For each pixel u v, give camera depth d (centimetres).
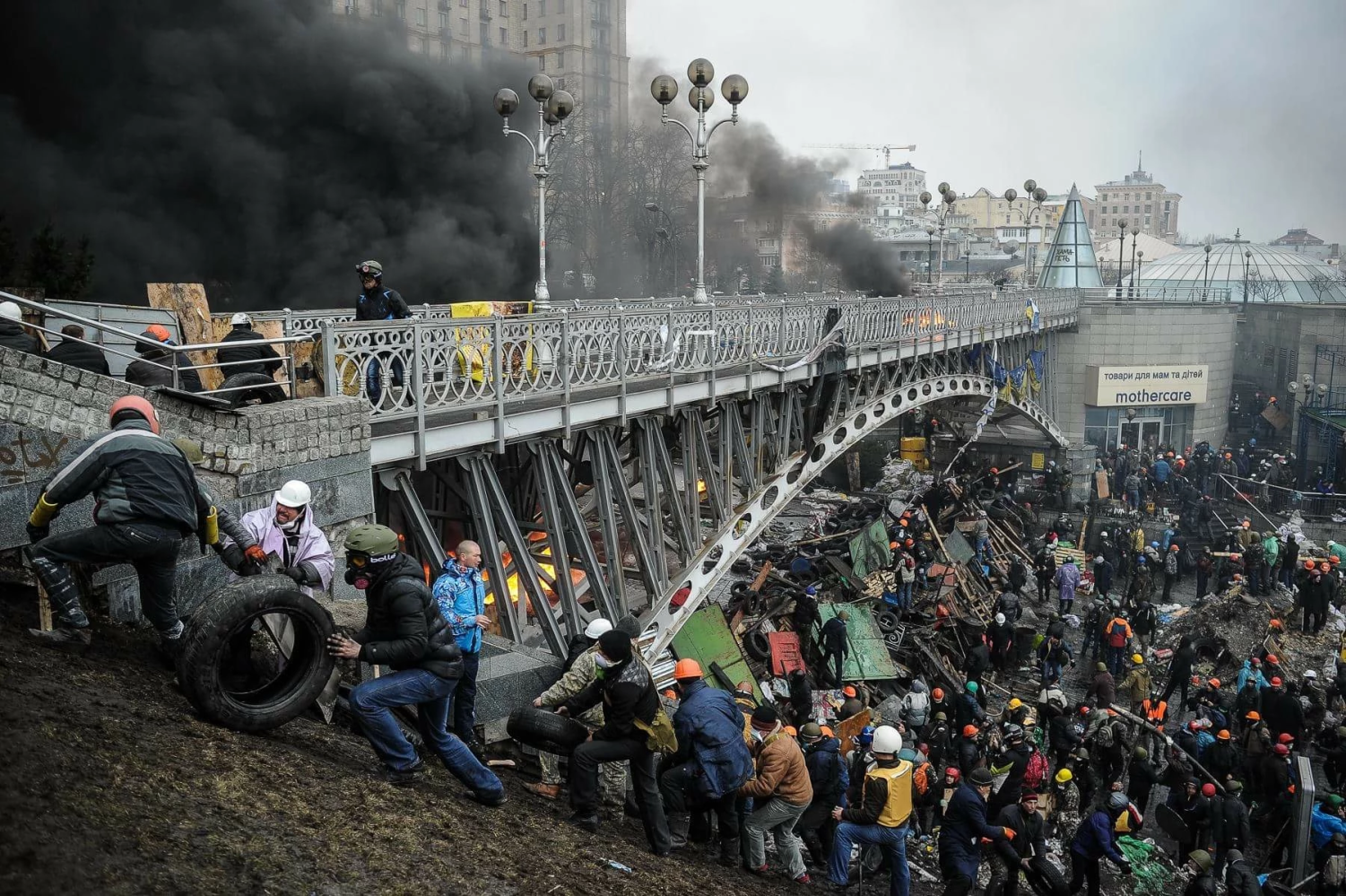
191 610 764
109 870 397
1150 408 4759
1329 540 3638
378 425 1054
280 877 446
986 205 16650
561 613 1352
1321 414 4369
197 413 784
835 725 1588
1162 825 1502
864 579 2542
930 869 1306
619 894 577
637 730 733
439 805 623
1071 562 2756
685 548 1619
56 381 704
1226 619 2522
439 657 633
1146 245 13300
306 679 618
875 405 2405
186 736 556
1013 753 1470
